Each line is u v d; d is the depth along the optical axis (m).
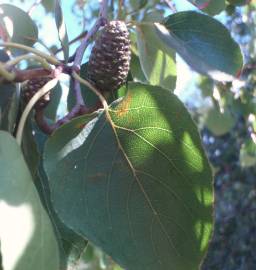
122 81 0.10
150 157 0.09
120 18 0.13
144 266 0.09
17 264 0.07
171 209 0.09
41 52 0.08
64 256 0.10
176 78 0.12
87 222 0.09
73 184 0.09
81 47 0.10
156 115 0.09
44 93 0.08
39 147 0.10
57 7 0.10
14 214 0.07
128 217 0.09
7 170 0.07
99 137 0.09
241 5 0.16
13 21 0.10
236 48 0.09
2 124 0.09
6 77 0.08
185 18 0.10
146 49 0.12
